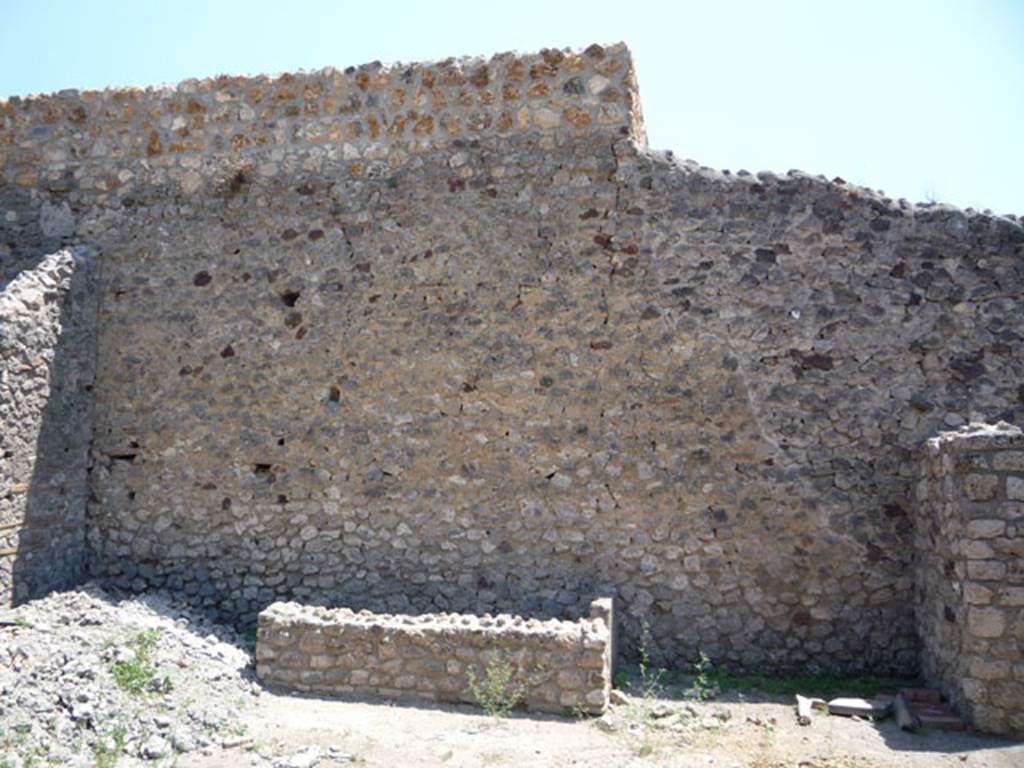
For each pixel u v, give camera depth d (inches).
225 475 301.3
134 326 313.9
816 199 273.4
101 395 312.5
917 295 266.1
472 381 287.6
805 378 267.7
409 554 285.1
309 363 299.9
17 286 283.3
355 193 303.6
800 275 271.6
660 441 273.1
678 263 278.2
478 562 279.9
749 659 261.0
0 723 179.6
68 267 302.0
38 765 167.0
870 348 266.2
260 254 308.2
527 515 278.5
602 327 280.7
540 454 280.1
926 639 241.4
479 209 293.4
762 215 275.7
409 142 302.0
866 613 257.8
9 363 274.4
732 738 201.5
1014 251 262.8
